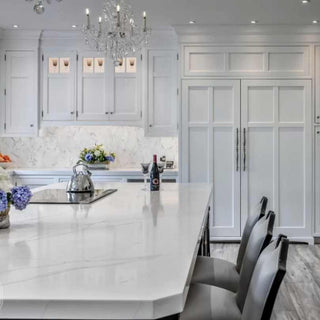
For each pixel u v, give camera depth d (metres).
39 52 5.21
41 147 5.64
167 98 5.15
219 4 4.14
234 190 4.94
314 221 4.93
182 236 1.52
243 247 2.17
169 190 3.20
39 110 5.25
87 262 1.17
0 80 5.22
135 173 4.98
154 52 5.13
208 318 1.53
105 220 1.86
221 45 4.90
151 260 1.20
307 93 4.87
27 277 1.03
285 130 4.90
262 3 4.12
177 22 4.75
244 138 4.91
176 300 0.91
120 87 5.20
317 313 2.87
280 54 4.88
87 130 5.64
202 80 4.93
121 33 3.52
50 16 4.54
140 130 5.60
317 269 3.88
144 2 4.07
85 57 5.21
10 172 4.99
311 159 4.90
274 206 4.93
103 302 0.88
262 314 1.11
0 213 1.63
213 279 2.05
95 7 4.21
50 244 1.39
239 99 4.91
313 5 4.18
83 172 3.08
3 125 5.25
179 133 4.96
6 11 4.38
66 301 0.88
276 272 1.10
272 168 4.92
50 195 2.77
